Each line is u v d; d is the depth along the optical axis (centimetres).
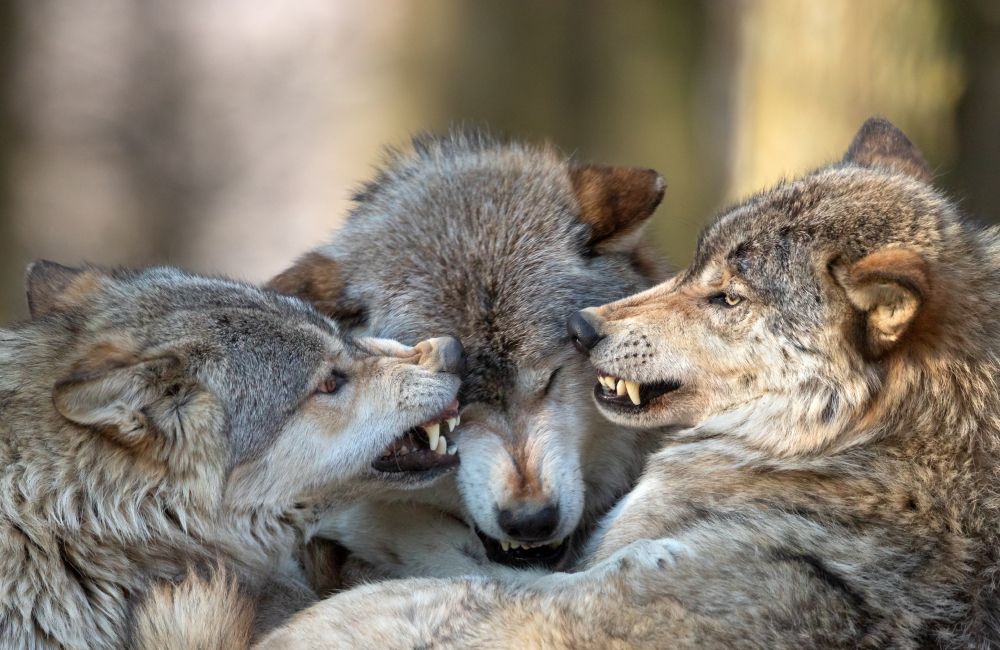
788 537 869
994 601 840
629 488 1159
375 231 1150
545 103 2628
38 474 916
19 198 2317
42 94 2297
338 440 1010
